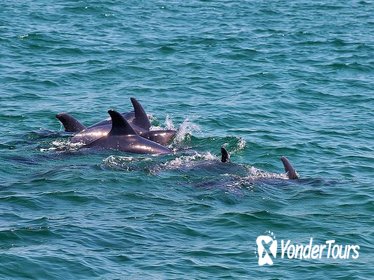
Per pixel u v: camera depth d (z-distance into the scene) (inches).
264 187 2133.4
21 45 3914.9
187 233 1828.2
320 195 2098.9
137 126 2689.5
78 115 2891.2
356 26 4815.5
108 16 4830.2
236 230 1856.5
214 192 2081.7
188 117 2883.9
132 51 3914.9
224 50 4028.1
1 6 4923.7
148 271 1626.5
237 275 1631.4
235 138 2600.9
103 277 1589.6
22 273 1579.7
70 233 1775.3
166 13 5068.9
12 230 1760.6
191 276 1615.4
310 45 4227.4
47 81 3297.2
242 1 5689.0
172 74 3523.6
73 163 2295.8
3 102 2989.7
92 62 3646.7
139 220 1879.9
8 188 2065.7
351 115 2972.4
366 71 3715.6
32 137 2593.5
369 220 1947.6
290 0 5772.6
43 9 4909.0
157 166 2268.7
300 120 2883.9
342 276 1643.7
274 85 3383.4
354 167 2383.1
